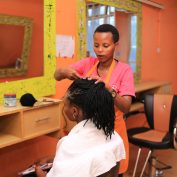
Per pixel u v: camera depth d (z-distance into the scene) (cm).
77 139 95
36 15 213
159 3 396
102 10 282
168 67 443
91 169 90
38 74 218
